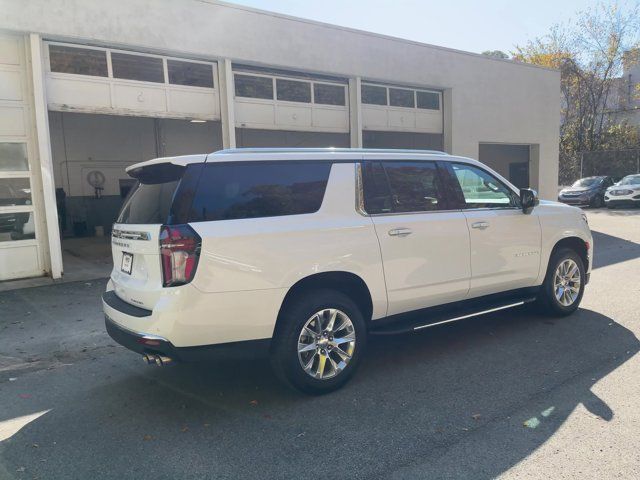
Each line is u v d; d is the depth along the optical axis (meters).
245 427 3.61
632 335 5.32
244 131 19.30
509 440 3.29
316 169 4.23
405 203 4.66
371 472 2.99
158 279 3.63
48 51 9.03
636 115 36.44
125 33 9.58
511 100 17.58
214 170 3.80
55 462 3.22
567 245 6.14
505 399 3.90
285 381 3.97
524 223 5.49
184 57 10.62
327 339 4.09
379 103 14.32
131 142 18.83
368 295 4.34
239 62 11.31
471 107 16.28
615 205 22.06
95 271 9.86
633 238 12.93
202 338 3.60
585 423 3.47
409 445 3.28
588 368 4.46
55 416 3.91
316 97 12.89
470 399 3.93
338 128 13.37
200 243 3.53
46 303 7.52
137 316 3.71
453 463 3.05
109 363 5.10
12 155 8.73
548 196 19.45
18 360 5.25
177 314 3.50
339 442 3.35
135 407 4.02
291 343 3.88
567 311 6.04
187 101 10.73
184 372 4.73
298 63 12.08
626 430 3.36
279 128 12.26
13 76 8.66
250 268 3.69
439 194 4.93
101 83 9.62
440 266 4.77
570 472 2.91
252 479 2.96
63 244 15.13
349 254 4.16
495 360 4.75
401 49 14.24
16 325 6.46
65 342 5.79
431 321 4.71
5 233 8.77
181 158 3.74
